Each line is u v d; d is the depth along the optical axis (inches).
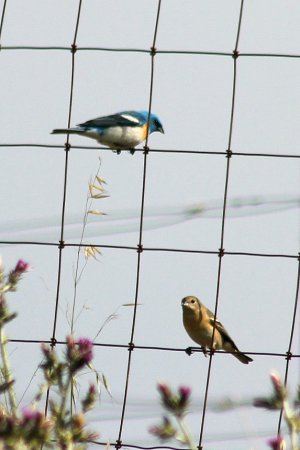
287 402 366.0
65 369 405.4
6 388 396.5
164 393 364.2
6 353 417.1
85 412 403.5
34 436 358.6
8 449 354.9
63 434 380.8
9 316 423.5
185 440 360.8
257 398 370.3
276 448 368.5
